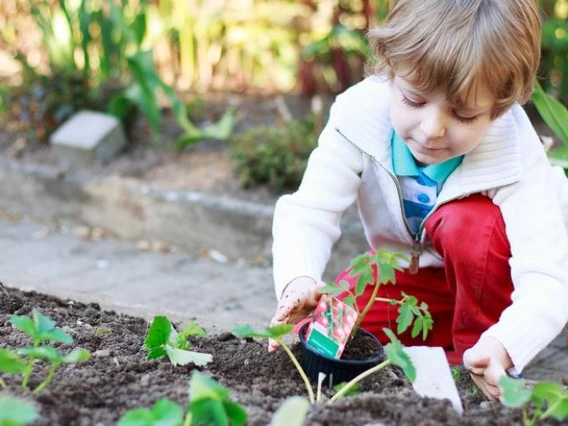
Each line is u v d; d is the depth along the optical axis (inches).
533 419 56.7
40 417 54.4
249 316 121.1
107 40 177.5
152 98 170.4
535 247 73.2
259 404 59.5
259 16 202.8
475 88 63.8
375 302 89.3
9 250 152.3
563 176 83.1
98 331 77.4
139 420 49.0
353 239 140.5
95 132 169.8
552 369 98.0
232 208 151.9
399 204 80.4
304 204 79.0
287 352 68.2
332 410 56.8
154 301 128.6
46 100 175.0
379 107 78.2
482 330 84.0
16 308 83.0
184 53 204.2
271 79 209.5
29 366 59.4
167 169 167.0
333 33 177.6
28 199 170.6
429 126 65.7
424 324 67.6
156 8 195.3
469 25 64.1
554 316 69.4
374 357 69.3
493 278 80.3
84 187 164.7
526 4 66.3
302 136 158.7
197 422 53.6
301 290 71.6
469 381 73.6
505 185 75.3
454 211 79.4
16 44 214.2
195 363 68.4
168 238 158.6
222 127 168.6
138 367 67.1
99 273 142.4
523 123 76.9
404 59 65.6
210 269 146.3
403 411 57.3
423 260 87.4
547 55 170.1
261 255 151.2
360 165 80.0
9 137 180.5
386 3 173.2
